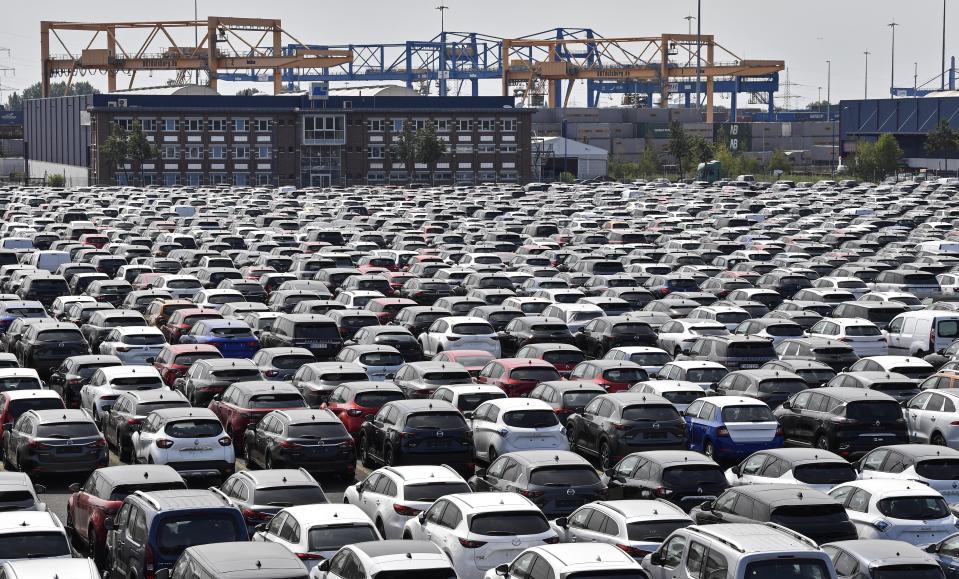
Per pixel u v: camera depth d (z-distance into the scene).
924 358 40.91
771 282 55.59
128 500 20.12
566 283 54.81
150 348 37.91
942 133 168.38
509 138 162.50
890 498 21.19
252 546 16.70
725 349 37.34
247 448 29.03
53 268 62.22
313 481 21.84
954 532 20.94
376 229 87.12
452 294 54.81
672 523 19.66
